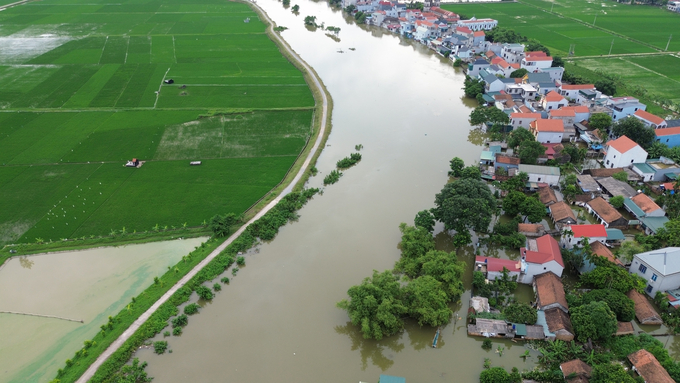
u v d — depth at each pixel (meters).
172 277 94.25
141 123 159.12
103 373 73.88
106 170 131.75
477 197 103.81
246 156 141.00
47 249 102.44
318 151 145.00
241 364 76.88
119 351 77.62
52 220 111.25
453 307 88.25
